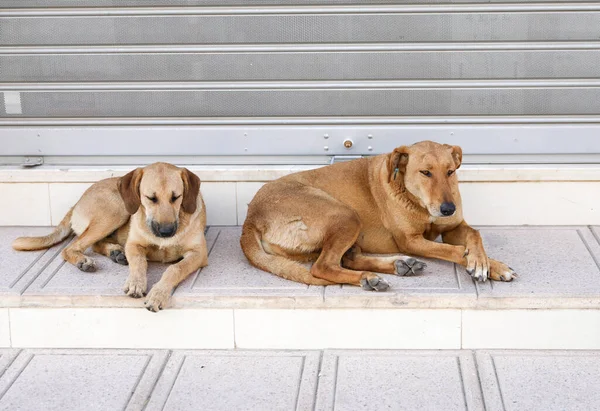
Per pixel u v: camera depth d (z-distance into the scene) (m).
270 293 2.81
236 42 3.22
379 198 3.02
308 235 2.94
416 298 2.77
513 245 3.07
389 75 3.22
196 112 3.28
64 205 3.28
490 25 3.17
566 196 3.18
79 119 3.29
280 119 3.27
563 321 2.76
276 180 3.09
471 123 3.25
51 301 2.83
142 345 2.85
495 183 3.19
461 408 2.58
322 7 3.18
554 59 3.18
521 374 2.69
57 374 2.75
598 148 3.24
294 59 3.23
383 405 2.60
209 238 3.19
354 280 2.80
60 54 3.25
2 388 2.70
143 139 3.29
